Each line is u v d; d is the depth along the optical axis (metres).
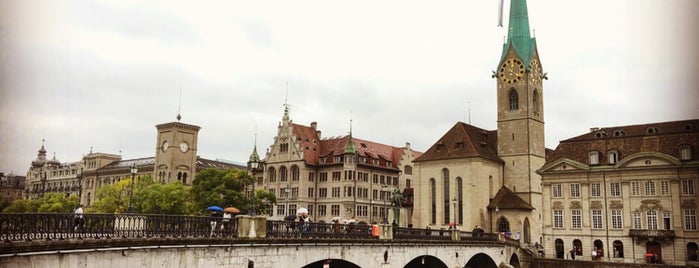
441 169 101.31
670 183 81.69
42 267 22.97
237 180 91.69
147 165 156.88
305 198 121.50
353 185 118.25
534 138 104.19
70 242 23.97
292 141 124.69
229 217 35.72
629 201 84.94
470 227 95.94
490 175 100.25
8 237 21.86
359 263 45.09
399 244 50.56
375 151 130.75
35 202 120.44
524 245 86.06
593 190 88.75
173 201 90.12
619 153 87.31
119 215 27.12
